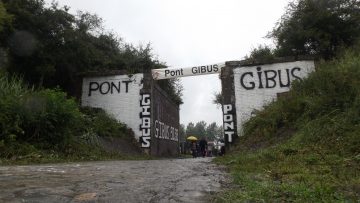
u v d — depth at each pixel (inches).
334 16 722.2
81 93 849.5
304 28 751.1
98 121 744.3
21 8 695.1
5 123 452.1
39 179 208.5
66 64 761.0
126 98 832.9
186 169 307.0
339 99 458.0
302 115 525.7
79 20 885.8
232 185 198.7
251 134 643.5
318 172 257.4
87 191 167.9
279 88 737.0
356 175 229.8
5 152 425.1
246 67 761.0
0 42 674.8
